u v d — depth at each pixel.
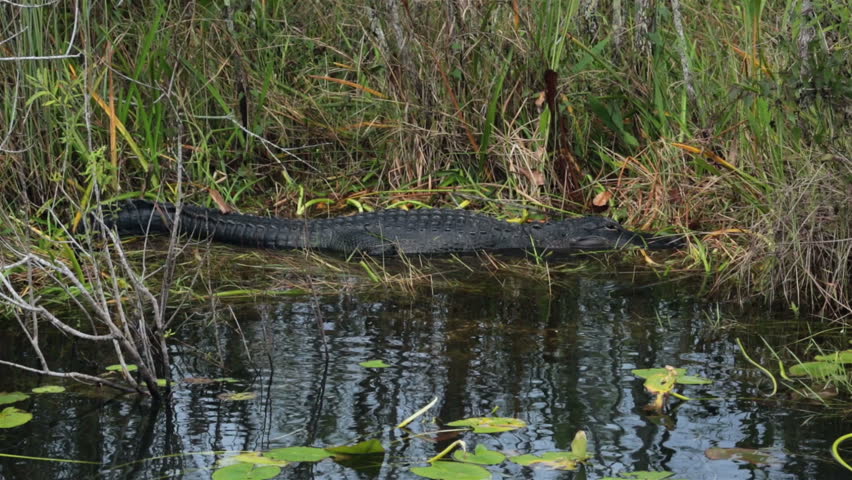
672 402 5.40
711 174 9.73
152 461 4.59
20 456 4.63
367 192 10.87
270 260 8.98
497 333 6.75
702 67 10.82
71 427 5.01
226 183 10.80
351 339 6.59
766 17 10.74
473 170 10.96
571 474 4.45
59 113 9.56
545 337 6.65
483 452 4.65
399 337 6.64
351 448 4.66
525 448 4.76
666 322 7.03
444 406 5.33
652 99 10.70
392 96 11.01
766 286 7.69
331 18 12.66
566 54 11.12
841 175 7.31
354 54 11.84
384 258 9.29
